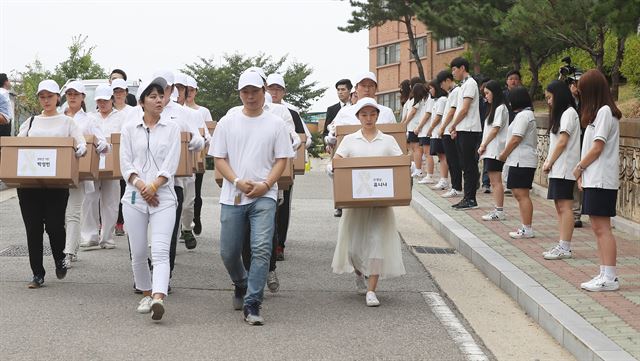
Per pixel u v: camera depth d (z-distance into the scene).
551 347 6.82
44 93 8.65
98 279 9.16
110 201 10.96
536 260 9.66
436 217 13.35
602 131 7.92
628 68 24.83
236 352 6.43
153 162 7.56
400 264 8.19
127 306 7.92
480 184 17.86
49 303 7.98
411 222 14.16
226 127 7.39
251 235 7.34
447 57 50.97
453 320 7.58
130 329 7.07
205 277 9.40
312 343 6.73
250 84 7.25
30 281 9.00
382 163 7.83
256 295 7.28
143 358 6.22
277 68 46.25
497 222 12.72
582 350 6.34
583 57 28.03
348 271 8.34
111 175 10.53
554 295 7.89
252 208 7.34
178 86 10.51
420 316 7.72
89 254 10.66
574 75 13.02
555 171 9.64
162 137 7.58
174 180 8.50
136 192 7.54
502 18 19.59
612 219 12.21
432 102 17.80
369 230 8.12
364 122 8.17
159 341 6.71
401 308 8.04
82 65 34.81
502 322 7.62
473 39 21.39
